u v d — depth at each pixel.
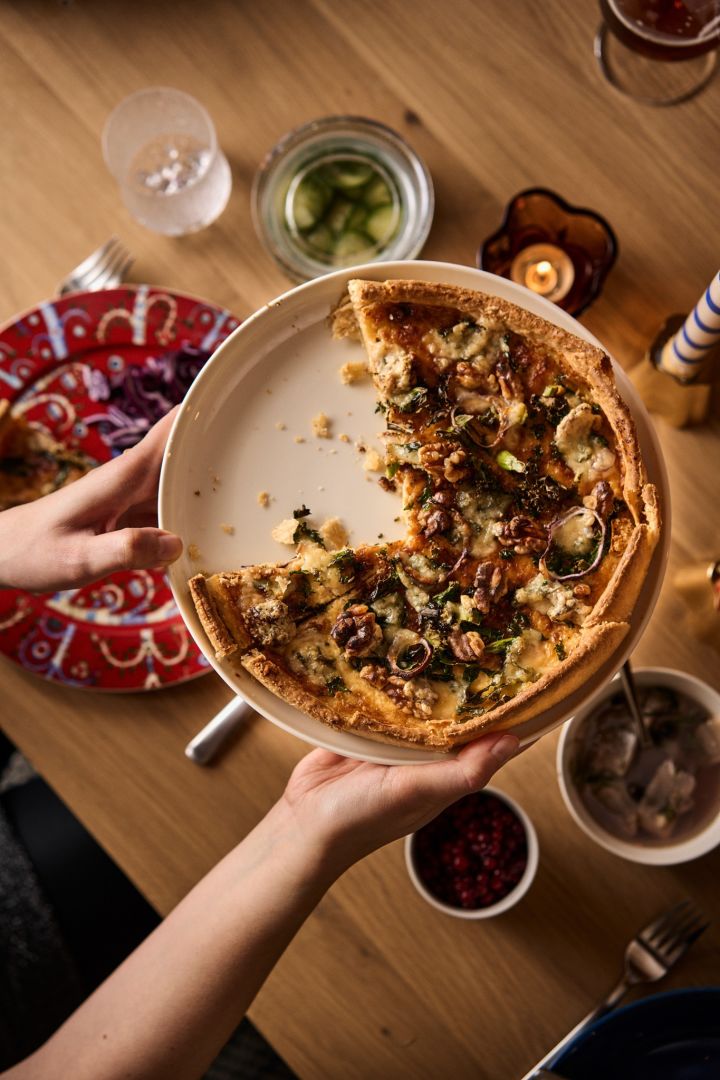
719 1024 0.73
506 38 0.80
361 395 0.70
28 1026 0.99
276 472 0.70
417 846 0.76
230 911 0.68
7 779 1.01
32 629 0.79
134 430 0.81
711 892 0.76
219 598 0.67
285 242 0.80
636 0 0.74
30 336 0.81
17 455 0.81
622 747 0.76
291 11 0.81
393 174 0.80
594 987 0.76
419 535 0.69
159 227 0.80
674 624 0.78
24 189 0.82
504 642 0.67
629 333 0.79
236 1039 0.97
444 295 0.69
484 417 0.69
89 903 1.00
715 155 0.79
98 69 0.82
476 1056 0.76
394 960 0.77
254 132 0.81
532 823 0.77
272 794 0.78
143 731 0.79
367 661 0.68
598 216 0.76
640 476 0.67
